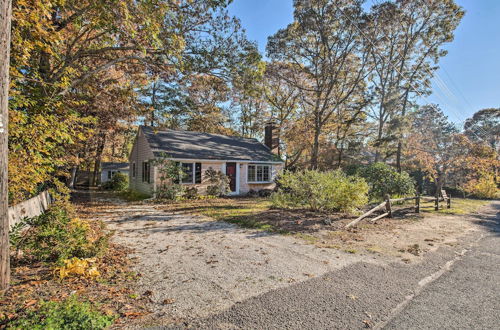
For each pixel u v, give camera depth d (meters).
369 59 21.77
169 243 5.57
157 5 7.31
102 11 6.80
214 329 2.52
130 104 12.91
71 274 3.61
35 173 5.32
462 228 7.77
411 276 3.95
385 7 17.81
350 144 24.53
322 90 20.66
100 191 19.81
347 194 8.65
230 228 7.03
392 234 6.62
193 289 3.39
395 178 12.98
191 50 10.32
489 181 20.97
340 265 4.36
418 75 21.23
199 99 22.75
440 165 19.05
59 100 6.40
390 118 21.42
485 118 32.34
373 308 2.98
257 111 29.69
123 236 6.11
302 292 3.34
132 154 19.45
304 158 28.02
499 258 4.95
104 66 9.28
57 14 8.52
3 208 3.09
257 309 2.90
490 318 2.83
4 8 3.03
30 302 2.83
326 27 19.41
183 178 14.43
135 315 2.71
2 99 3.02
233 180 16.86
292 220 7.79
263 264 4.36
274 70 21.06
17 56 5.00
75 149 11.30
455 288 3.57
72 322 2.35
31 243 4.06
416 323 2.72
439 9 18.77
